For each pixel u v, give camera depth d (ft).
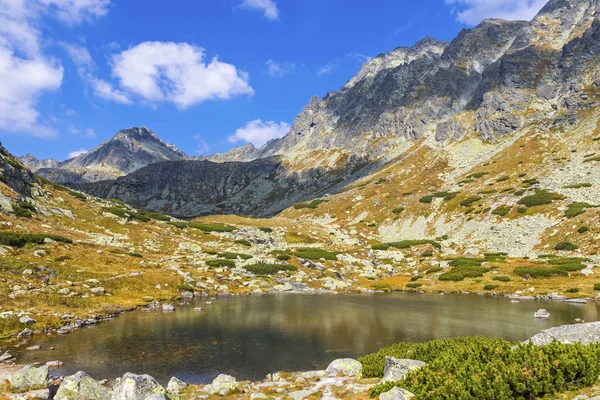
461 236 349.82
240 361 92.73
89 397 59.52
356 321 139.03
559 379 42.01
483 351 53.88
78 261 189.67
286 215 535.60
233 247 315.37
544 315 140.36
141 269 206.80
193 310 156.76
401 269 289.74
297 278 246.68
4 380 68.49
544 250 277.23
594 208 300.20
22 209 236.02
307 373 77.05
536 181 395.55
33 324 114.21
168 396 56.90
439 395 44.55
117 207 343.26
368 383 64.64
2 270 150.20
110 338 109.50
